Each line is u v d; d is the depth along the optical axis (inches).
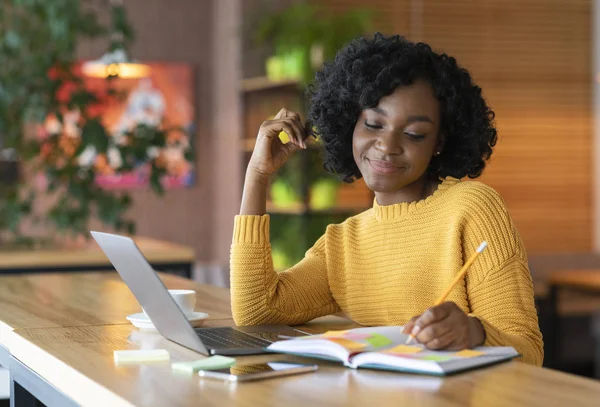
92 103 212.4
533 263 273.1
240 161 267.3
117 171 214.4
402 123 74.4
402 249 78.4
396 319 79.0
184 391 54.9
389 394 52.7
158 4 290.2
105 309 93.0
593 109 283.6
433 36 270.1
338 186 234.8
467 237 74.0
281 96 266.8
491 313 71.5
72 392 62.1
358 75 76.4
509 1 275.3
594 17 282.5
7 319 86.0
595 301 251.0
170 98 292.2
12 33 206.2
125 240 66.3
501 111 276.2
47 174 210.8
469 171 80.1
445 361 57.9
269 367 60.9
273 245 235.3
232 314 83.4
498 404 50.0
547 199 281.4
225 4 282.5
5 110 206.1
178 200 293.7
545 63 279.1
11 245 206.4
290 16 237.9
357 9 250.2
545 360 224.1
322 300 85.4
